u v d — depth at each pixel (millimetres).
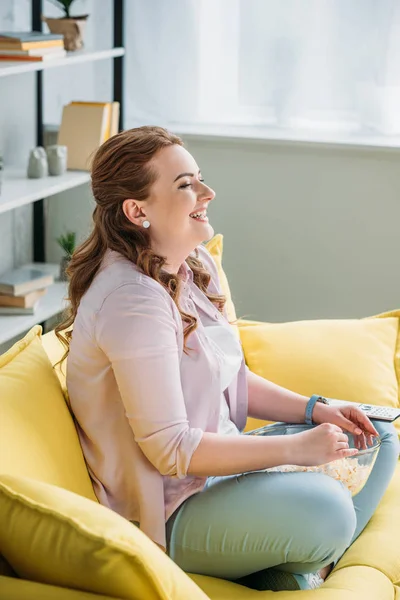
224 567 1473
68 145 2953
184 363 1525
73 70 3266
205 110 3205
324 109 3096
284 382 2082
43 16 2842
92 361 1460
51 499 1105
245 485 1475
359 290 3148
